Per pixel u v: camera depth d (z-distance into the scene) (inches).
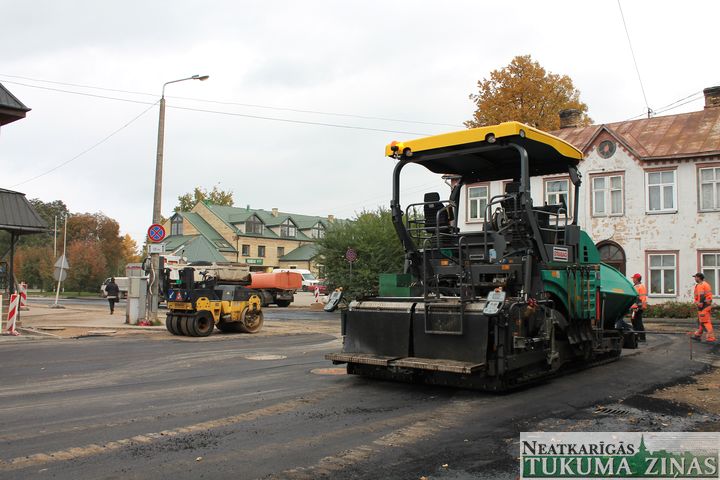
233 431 244.2
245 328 724.0
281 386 344.2
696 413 276.2
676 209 1099.9
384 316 340.2
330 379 367.6
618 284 466.0
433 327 317.1
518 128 326.6
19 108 757.3
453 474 193.8
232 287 724.0
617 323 499.5
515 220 333.1
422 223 382.9
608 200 1167.6
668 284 1107.9
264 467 199.3
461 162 384.2
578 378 371.6
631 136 1190.3
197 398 310.8
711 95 1215.6
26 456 210.4
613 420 262.7
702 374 391.5
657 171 1121.4
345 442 229.0
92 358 479.5
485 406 290.4
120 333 706.2
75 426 252.1
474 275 346.3
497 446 224.7
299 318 1052.5
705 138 1102.4
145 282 821.2
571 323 372.5
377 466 201.2
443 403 297.3
